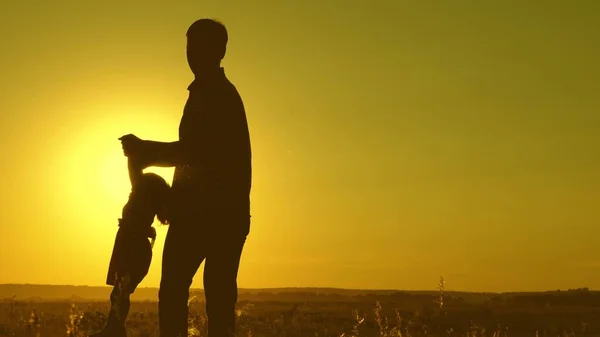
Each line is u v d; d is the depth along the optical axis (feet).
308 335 41.42
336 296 238.48
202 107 21.34
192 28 21.94
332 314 83.97
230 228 21.30
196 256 21.18
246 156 21.79
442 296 27.68
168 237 21.24
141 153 20.63
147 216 20.52
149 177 20.83
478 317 85.97
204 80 21.85
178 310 21.18
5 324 36.60
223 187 21.11
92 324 23.43
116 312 20.01
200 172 20.98
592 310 124.26
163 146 20.72
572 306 146.10
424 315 59.47
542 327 75.77
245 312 23.47
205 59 21.85
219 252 21.34
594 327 78.07
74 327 22.39
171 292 21.12
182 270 21.13
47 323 39.04
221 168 21.15
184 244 21.02
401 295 177.78
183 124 21.66
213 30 21.81
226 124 21.36
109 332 19.90
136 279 20.36
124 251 20.31
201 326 24.20
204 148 20.99
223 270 21.45
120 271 20.24
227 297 21.54
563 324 81.15
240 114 21.83
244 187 21.62
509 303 135.33
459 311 96.68
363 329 49.85
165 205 20.92
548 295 184.96
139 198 20.54
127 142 20.67
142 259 20.42
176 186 21.08
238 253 21.72
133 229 20.38
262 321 49.42
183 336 21.29
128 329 34.68
